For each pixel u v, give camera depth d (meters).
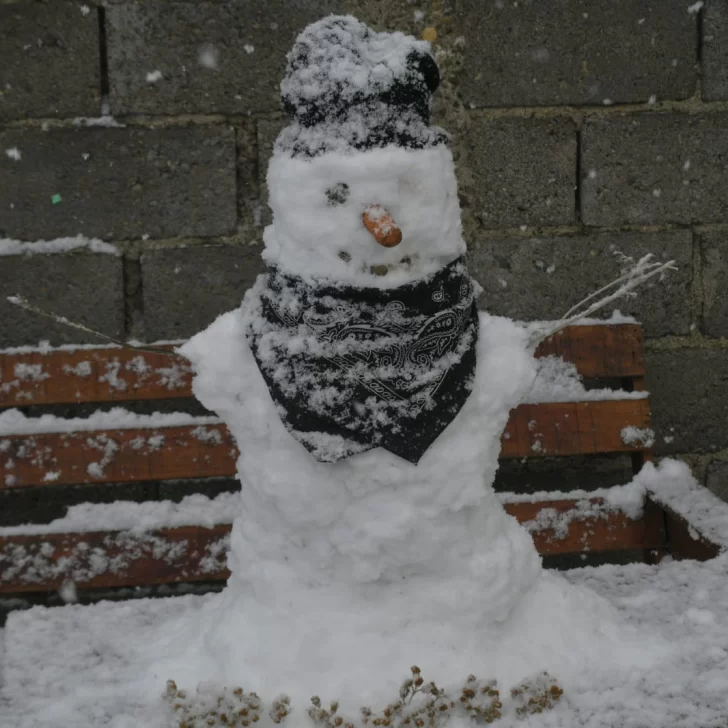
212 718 1.57
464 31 2.75
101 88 2.65
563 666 1.75
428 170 1.57
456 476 1.63
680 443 2.94
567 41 2.78
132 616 2.13
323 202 1.56
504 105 2.78
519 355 1.73
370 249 1.56
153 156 2.68
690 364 2.92
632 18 2.79
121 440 2.57
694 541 2.50
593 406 2.69
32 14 2.60
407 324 1.60
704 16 2.81
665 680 1.73
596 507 2.67
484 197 2.81
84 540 2.52
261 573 1.72
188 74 2.66
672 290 2.89
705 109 2.85
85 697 1.75
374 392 1.60
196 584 2.75
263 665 1.66
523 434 2.67
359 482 1.61
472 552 1.70
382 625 1.67
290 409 1.61
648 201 2.85
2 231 2.66
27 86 2.62
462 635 1.69
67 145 2.65
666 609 2.01
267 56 2.68
